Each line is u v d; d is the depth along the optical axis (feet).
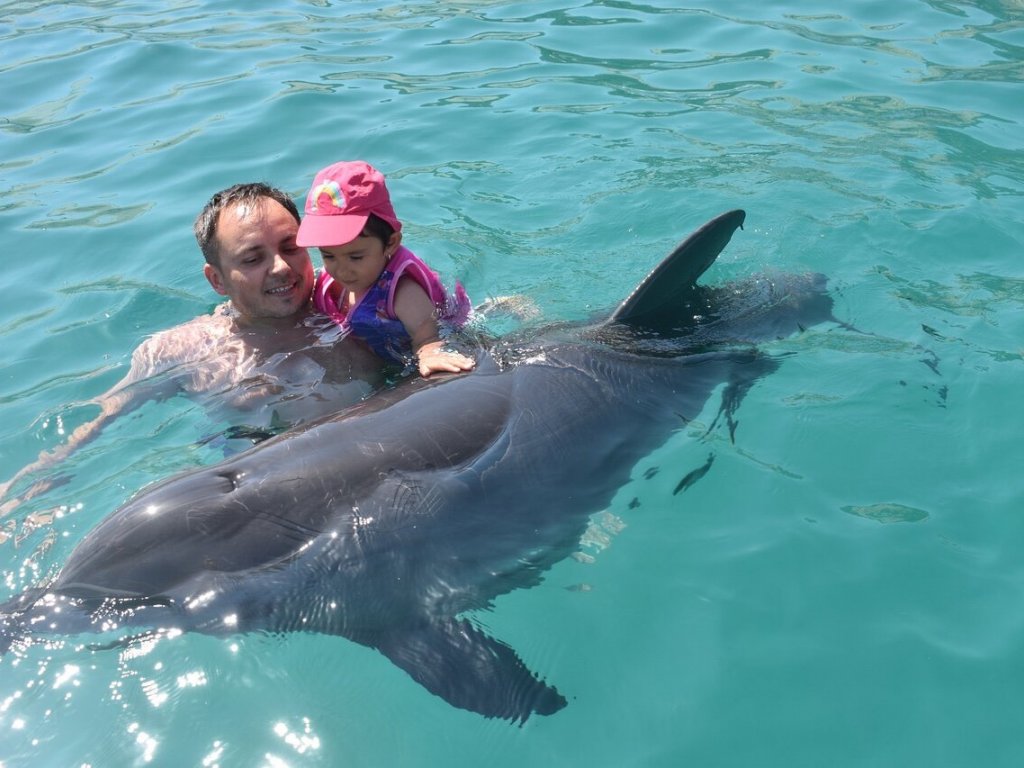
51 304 6.43
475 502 4.03
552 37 10.71
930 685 3.45
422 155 8.14
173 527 3.79
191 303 6.33
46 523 4.30
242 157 8.34
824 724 3.34
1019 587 3.83
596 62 9.95
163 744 3.40
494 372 4.59
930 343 5.36
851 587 3.88
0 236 7.31
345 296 5.42
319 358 5.13
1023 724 3.30
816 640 3.66
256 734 3.43
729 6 11.36
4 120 9.50
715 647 3.66
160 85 10.12
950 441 4.64
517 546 4.01
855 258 6.30
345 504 3.90
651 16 11.18
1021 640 3.60
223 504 3.85
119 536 3.80
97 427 4.96
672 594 3.88
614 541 4.11
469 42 10.76
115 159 8.51
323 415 4.47
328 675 3.62
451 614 3.79
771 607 3.81
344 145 8.41
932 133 8.05
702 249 5.03
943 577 3.90
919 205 6.91
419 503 3.95
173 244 7.04
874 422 4.76
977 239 6.48
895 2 11.25
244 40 11.32
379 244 5.06
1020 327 5.49
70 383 5.52
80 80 10.39
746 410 4.83
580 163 7.84
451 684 3.52
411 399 4.35
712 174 7.52
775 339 5.36
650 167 7.69
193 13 12.59
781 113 8.55
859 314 5.66
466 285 6.21
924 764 3.19
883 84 9.08
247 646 3.68
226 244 5.25
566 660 3.63
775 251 6.38
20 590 3.96
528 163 7.90
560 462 4.28
